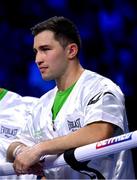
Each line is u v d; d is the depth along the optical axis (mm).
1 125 3588
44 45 2863
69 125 2863
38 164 2619
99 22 7477
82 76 2982
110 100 2662
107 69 7301
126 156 2918
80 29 7441
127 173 2918
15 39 7336
